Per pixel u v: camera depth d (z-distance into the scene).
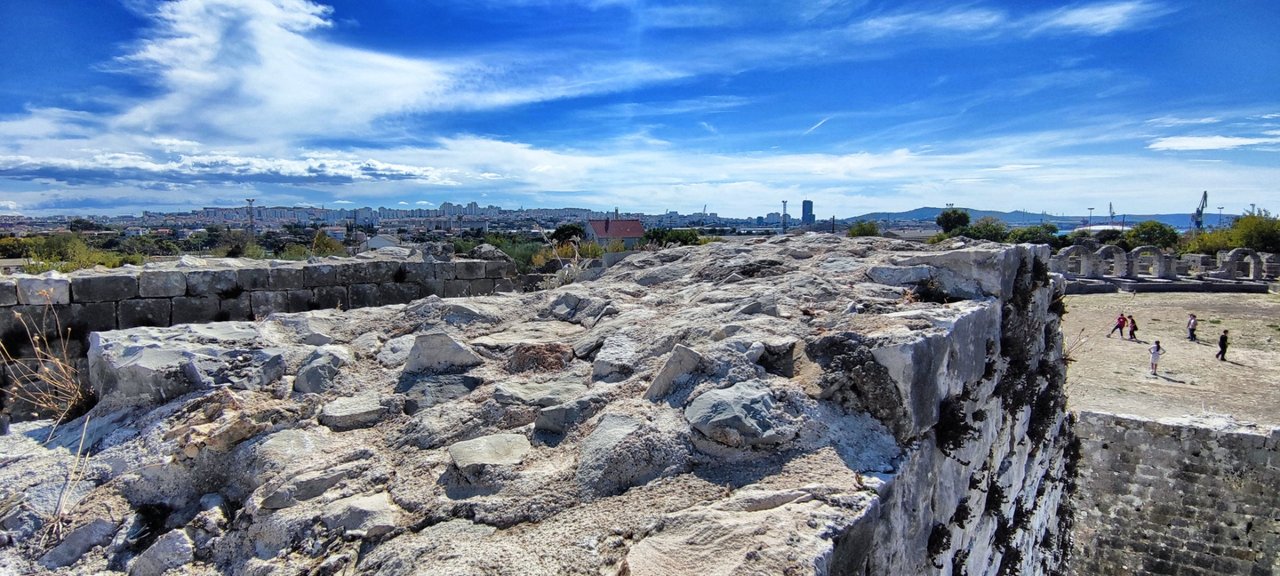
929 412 3.43
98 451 3.63
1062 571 8.33
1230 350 20.05
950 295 4.75
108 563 2.97
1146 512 10.71
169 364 4.16
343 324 5.37
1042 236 53.53
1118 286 34.19
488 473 3.04
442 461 3.33
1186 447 10.39
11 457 3.63
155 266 7.41
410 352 4.50
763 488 2.71
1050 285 6.38
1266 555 9.88
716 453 2.99
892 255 5.68
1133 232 55.72
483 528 2.72
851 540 2.46
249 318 7.46
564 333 5.09
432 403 4.00
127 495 3.27
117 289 6.55
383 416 3.92
